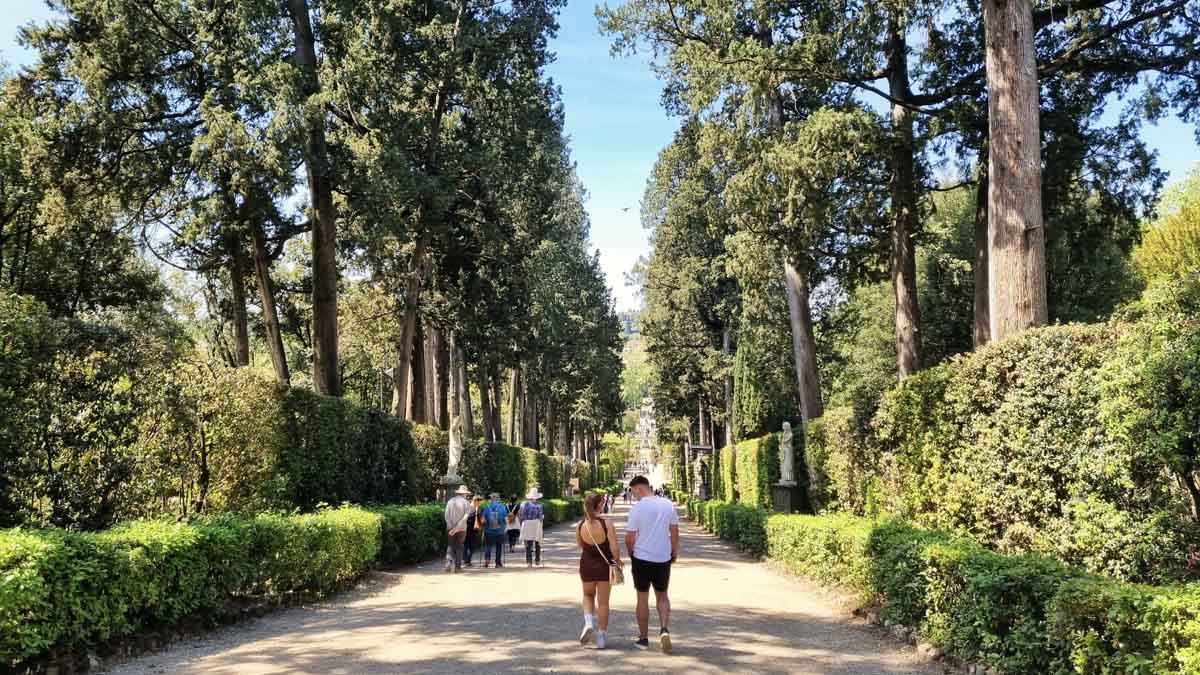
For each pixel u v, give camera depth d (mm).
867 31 15672
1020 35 11328
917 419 11492
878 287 37906
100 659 7043
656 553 7770
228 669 6910
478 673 6656
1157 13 14492
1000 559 7055
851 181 18344
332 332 20594
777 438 24016
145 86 19406
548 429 60500
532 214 29422
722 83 17469
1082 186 16844
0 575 6102
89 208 21234
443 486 22953
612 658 7305
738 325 42281
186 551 8398
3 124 18469
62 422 10258
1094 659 5266
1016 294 10875
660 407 56062
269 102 17578
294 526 11133
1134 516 7039
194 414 12656
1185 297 6676
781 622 9875
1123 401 6816
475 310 30094
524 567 17328
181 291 36875
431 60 23344
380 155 19641
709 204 21594
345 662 7133
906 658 7805
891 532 10125
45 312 10266
